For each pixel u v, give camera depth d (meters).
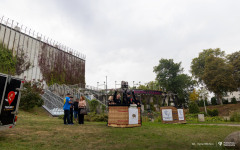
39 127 6.21
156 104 46.78
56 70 39.31
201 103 43.94
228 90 40.34
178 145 3.61
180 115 11.69
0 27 28.66
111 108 7.92
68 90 24.19
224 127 7.85
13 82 4.42
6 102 4.11
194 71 53.47
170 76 53.56
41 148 3.27
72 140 4.11
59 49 41.75
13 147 3.21
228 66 38.75
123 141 4.05
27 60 32.59
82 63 49.34
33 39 34.88
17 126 6.15
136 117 8.11
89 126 7.48
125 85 8.40
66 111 8.16
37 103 16.66
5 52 28.28
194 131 6.05
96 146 3.52
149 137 4.64
